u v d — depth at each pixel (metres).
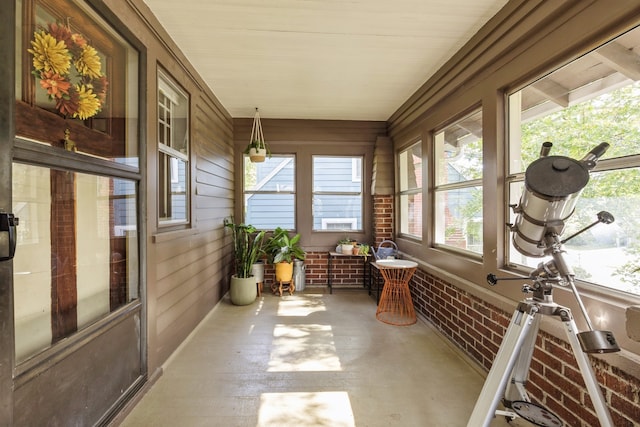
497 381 1.25
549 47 1.70
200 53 2.64
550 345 1.70
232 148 4.48
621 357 1.31
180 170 2.75
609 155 1.47
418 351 2.56
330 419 1.74
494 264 2.18
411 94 3.59
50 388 1.25
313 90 3.47
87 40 1.51
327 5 2.00
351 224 4.78
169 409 1.81
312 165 4.66
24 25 1.19
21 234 1.20
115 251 1.76
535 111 1.93
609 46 1.45
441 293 2.96
